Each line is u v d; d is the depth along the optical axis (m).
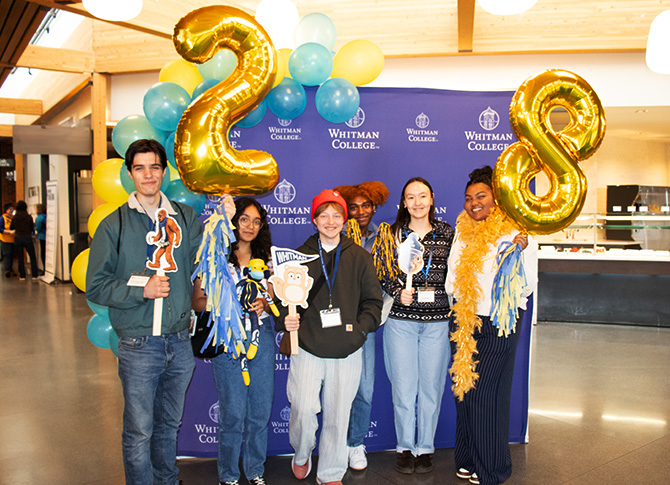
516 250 2.52
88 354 5.27
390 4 6.35
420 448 2.90
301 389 2.51
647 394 4.11
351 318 2.49
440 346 2.81
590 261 6.98
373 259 2.83
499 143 3.27
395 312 2.80
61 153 8.02
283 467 2.99
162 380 2.34
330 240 2.61
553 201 2.19
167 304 2.23
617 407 3.83
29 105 12.16
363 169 3.20
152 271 2.21
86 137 8.12
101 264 2.15
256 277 2.49
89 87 8.95
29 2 5.10
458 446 2.81
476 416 2.61
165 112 2.74
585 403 3.92
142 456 2.18
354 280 2.54
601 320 7.12
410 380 2.82
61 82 9.93
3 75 8.34
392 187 3.22
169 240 2.23
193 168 2.11
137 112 7.95
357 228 2.87
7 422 3.52
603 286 7.09
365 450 3.18
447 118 3.24
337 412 2.51
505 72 6.67
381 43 6.39
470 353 2.60
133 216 2.23
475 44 6.33
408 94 3.21
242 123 2.95
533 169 2.24
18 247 11.42
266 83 2.17
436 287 2.79
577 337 6.22
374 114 3.19
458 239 2.76
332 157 3.17
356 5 6.39
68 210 10.58
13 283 10.75
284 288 2.44
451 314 2.76
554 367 4.90
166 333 2.22
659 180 11.27
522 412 3.23
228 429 2.57
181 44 2.06
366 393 2.88
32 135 7.91
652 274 6.78
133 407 2.17
